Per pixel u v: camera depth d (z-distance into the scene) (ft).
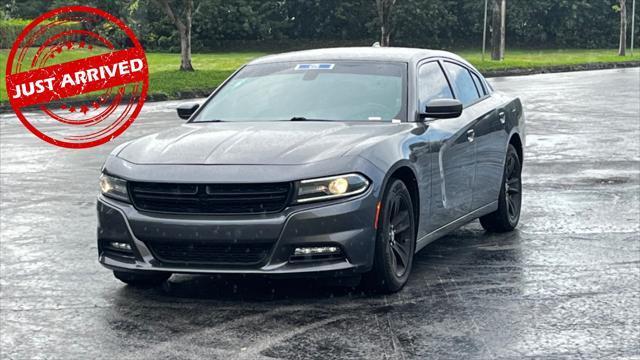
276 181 18.01
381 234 18.98
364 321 17.78
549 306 18.76
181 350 16.15
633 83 99.40
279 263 18.10
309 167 18.30
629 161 41.86
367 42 230.27
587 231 26.71
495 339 16.56
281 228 17.94
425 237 21.29
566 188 34.60
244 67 24.31
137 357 15.80
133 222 18.70
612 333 16.90
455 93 24.30
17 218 29.94
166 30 212.23
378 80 22.47
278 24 224.53
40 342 16.78
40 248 25.36
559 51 218.79
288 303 19.19
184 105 23.53
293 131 20.27
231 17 217.97
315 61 23.66
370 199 18.53
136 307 19.11
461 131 23.08
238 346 16.33
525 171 39.11
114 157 19.94
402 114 21.57
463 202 23.36
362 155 18.84
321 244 18.12
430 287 20.40
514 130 26.96
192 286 20.83
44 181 37.91
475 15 226.99
